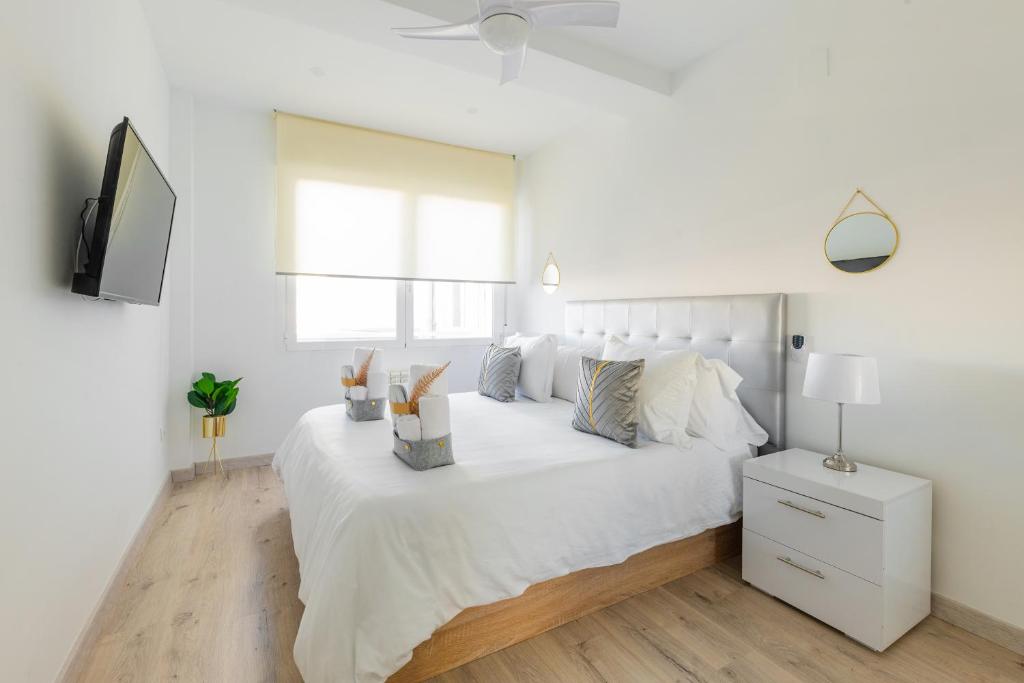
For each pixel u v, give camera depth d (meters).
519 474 1.74
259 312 3.69
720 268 2.74
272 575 2.16
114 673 1.56
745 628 1.81
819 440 2.27
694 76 2.87
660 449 2.10
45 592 1.34
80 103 1.64
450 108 3.62
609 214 3.59
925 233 1.89
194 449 3.52
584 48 2.67
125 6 2.19
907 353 1.95
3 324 1.13
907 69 1.93
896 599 1.70
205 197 3.51
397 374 3.98
